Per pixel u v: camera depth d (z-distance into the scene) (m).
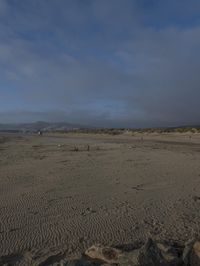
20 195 10.59
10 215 8.40
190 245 5.37
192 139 53.88
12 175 14.56
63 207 9.12
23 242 6.57
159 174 14.69
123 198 10.16
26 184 12.41
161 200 9.89
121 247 6.14
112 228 7.37
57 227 7.46
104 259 5.21
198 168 16.62
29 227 7.47
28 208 9.05
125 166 17.56
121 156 23.44
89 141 52.03
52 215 8.39
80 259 5.30
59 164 18.59
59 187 11.84
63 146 36.75
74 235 6.94
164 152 27.11
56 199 10.05
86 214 8.45
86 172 15.41
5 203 9.59
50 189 11.51
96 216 8.27
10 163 19.28
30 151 29.17
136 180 13.20
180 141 49.12
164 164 18.38
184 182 12.74
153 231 7.16
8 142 49.16
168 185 12.16
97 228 7.37
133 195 10.57
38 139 63.62
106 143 43.97
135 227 7.43
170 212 8.60
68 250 6.15
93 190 11.31
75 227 7.45
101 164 18.53
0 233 7.09
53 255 5.91
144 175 14.44
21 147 35.69
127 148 32.50
